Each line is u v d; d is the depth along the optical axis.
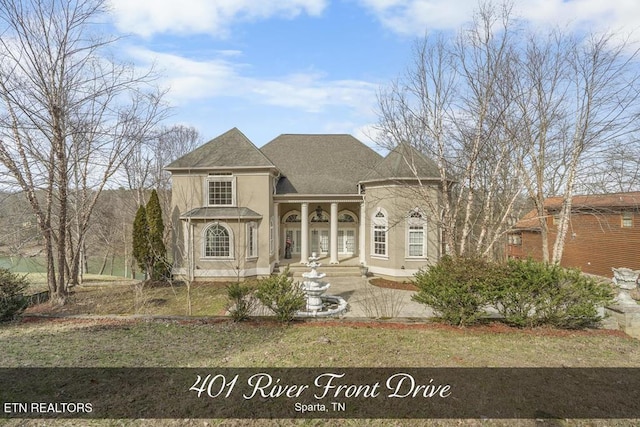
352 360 6.82
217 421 4.77
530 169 18.14
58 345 7.86
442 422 4.73
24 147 13.57
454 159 17.77
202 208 20.11
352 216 25.94
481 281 9.26
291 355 7.11
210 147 21.19
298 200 22.34
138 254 19.12
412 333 8.73
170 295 16.36
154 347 7.74
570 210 17.81
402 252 19.56
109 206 33.72
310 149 25.58
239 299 10.09
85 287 19.05
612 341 8.19
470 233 17.95
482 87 15.27
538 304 8.95
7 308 10.00
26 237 16.38
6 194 14.03
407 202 19.44
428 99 15.89
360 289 17.58
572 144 17.11
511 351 7.39
